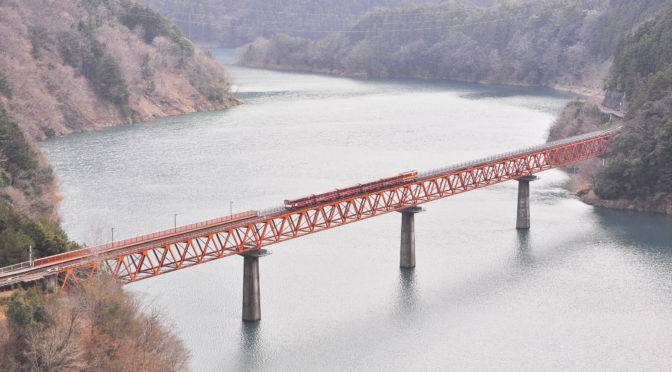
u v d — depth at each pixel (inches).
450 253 6865.2
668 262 6697.8
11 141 7327.8
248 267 5388.8
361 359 5039.4
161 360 4146.2
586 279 6314.0
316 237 7194.9
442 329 5438.0
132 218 7672.2
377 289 6058.1
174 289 5949.8
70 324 3868.1
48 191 7755.9
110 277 4399.6
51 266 4552.2
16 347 3737.7
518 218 7568.9
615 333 5413.4
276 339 5255.9
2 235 4793.3
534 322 5561.0
